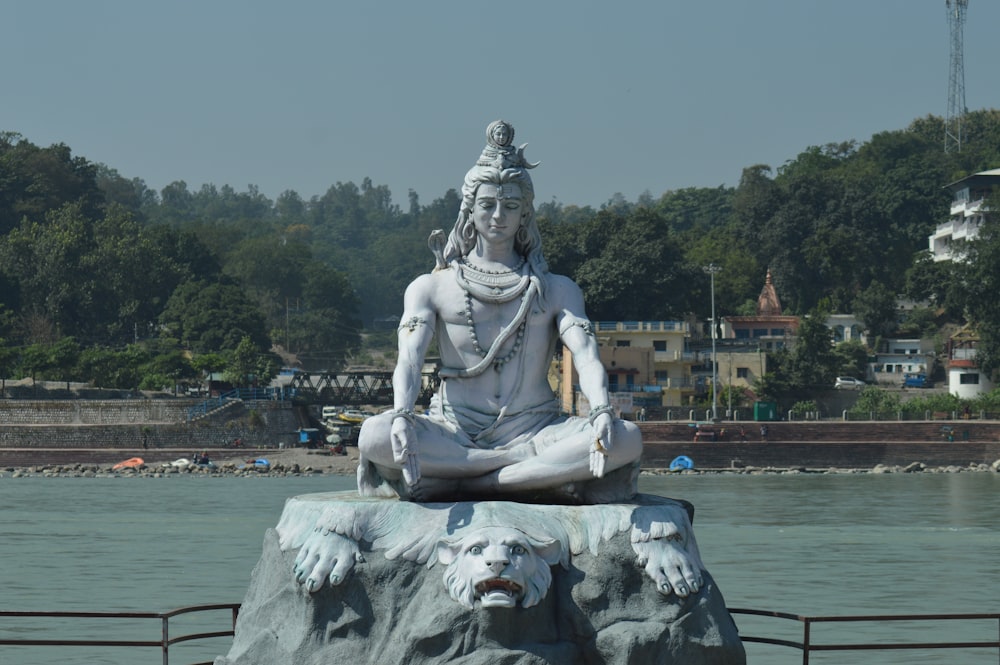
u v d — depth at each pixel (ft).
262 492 305.12
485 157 65.16
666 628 55.47
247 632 59.41
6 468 389.60
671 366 444.55
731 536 199.11
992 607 123.54
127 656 96.53
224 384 458.50
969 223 545.85
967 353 451.94
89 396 438.81
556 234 488.85
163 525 219.20
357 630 56.34
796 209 579.07
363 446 60.18
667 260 476.13
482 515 56.95
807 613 119.14
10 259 539.70
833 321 521.24
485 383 63.77
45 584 141.79
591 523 57.21
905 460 389.19
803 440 393.09
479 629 54.65
